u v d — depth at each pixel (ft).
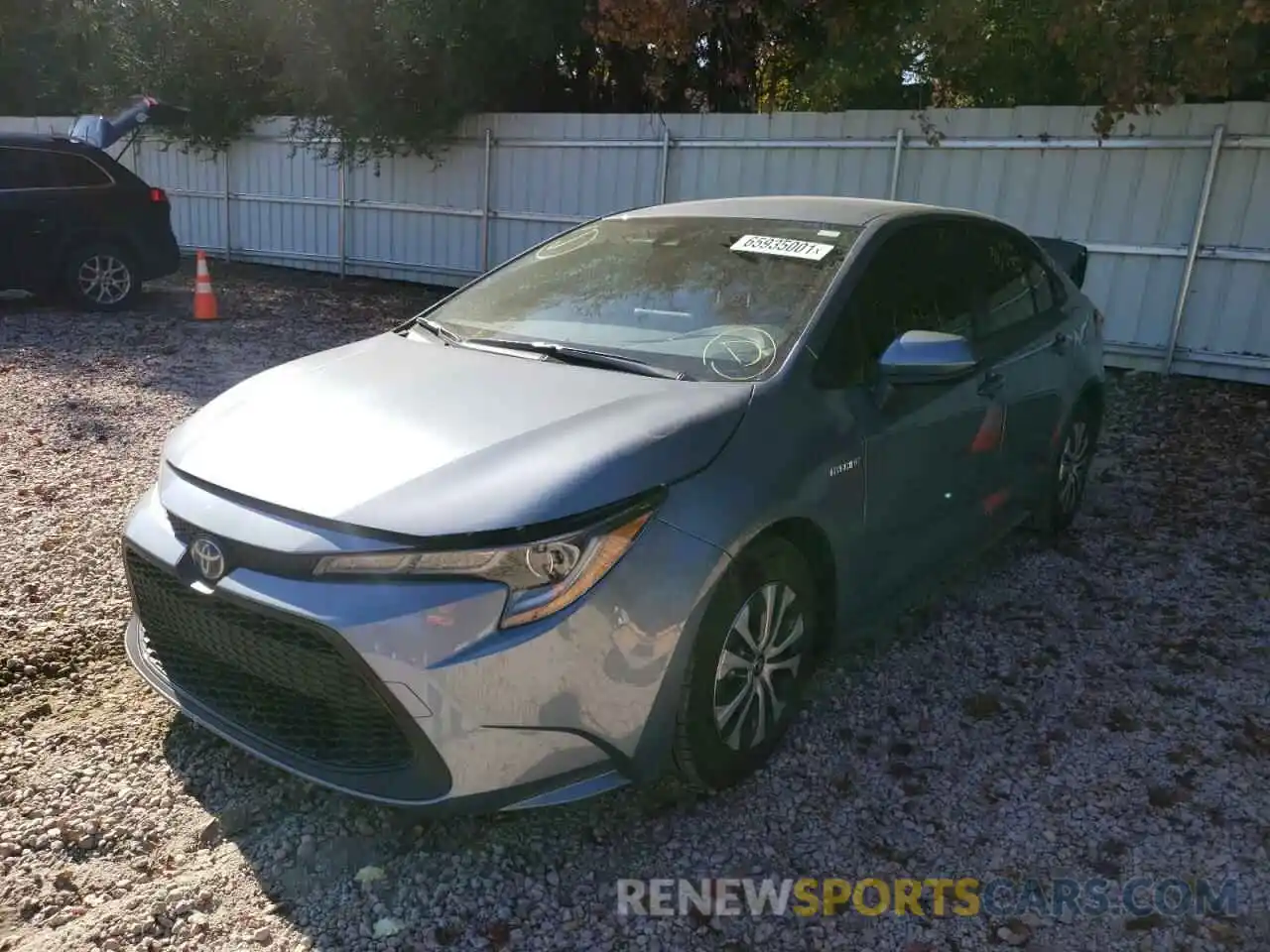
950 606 14.07
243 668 8.81
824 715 11.26
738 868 8.91
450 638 7.87
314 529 8.29
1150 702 11.59
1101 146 27.02
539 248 14.26
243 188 49.67
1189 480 19.83
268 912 8.32
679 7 32.32
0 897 8.39
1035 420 14.52
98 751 10.32
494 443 8.89
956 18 26.30
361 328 34.12
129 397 23.71
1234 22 21.90
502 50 39.47
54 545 15.21
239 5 44.37
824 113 31.83
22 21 61.62
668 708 8.72
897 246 12.33
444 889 8.60
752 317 11.03
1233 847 9.15
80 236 34.63
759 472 9.36
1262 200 25.22
